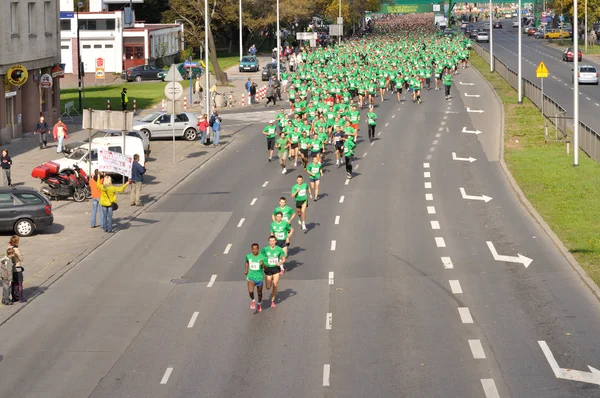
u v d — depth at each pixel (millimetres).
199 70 168250
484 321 40375
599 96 129500
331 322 40594
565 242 53656
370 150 88438
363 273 48250
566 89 138500
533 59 195625
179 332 39656
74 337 39156
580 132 87938
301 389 33188
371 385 33438
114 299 44562
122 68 196750
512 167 78812
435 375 34312
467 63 184000
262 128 107812
